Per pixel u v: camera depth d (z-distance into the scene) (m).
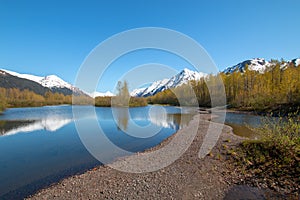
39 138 15.74
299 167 6.63
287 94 31.02
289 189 5.95
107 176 7.75
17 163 9.66
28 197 6.27
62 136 16.47
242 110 37.72
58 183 7.25
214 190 6.30
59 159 10.25
